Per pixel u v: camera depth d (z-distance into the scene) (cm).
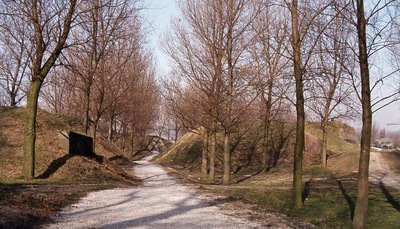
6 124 1822
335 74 959
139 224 658
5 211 604
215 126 2050
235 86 1719
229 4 1705
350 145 4094
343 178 1906
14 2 1138
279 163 3134
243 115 1759
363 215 829
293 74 1144
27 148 1269
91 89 2619
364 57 838
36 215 650
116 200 944
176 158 3641
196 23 1806
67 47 1295
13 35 1193
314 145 3609
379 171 2095
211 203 966
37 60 1244
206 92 1855
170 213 789
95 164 1702
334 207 1144
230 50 1719
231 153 3381
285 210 1138
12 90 2511
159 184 1619
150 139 7494
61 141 1677
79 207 808
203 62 1825
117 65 2206
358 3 838
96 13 1622
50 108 3662
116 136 5584
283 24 1503
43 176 1335
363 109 843
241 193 1298
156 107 5272
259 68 1599
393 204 1120
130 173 2162
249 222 727
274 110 2456
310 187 1602
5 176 1262
